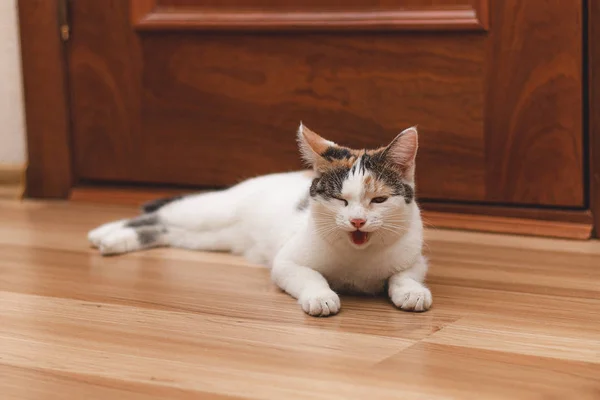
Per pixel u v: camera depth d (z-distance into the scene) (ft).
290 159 8.76
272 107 8.73
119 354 4.74
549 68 7.66
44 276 6.49
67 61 9.52
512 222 7.96
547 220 7.89
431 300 5.57
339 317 5.41
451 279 6.33
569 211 7.83
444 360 4.60
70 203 9.64
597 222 7.69
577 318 5.34
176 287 6.16
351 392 4.18
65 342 4.95
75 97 9.55
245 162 8.96
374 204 5.50
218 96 8.92
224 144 9.00
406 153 5.61
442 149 8.20
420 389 4.21
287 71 8.61
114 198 9.48
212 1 8.76
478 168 8.10
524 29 7.68
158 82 9.12
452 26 7.84
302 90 8.59
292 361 4.61
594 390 4.18
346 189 5.46
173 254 7.23
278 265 5.98
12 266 6.82
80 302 5.78
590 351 4.72
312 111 8.60
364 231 5.49
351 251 5.71
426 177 8.30
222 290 6.07
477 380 4.32
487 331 5.09
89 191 9.67
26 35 9.55
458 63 7.97
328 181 5.58
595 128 7.57
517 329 5.13
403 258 5.79
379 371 4.45
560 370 4.44
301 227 6.09
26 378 4.40
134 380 4.35
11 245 7.58
